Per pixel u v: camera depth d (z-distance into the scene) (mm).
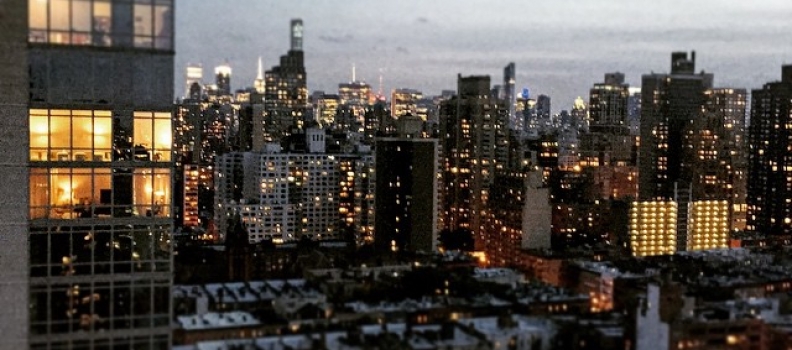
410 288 122750
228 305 112438
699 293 123188
